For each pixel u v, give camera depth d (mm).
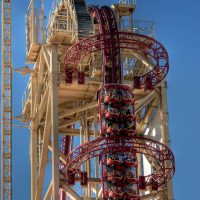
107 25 149500
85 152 141875
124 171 143000
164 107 154000
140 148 145375
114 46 147875
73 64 152750
